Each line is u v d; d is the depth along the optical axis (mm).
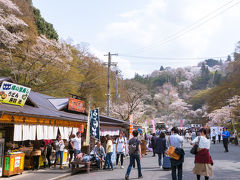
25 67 28938
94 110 12141
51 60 30562
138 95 43812
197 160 7059
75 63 41094
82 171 11820
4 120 8750
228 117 47406
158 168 11711
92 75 42219
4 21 24812
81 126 15273
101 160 11992
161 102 112812
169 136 7629
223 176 8914
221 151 20094
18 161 10086
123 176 9680
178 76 172375
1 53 26141
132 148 8867
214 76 157875
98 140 12367
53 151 13477
